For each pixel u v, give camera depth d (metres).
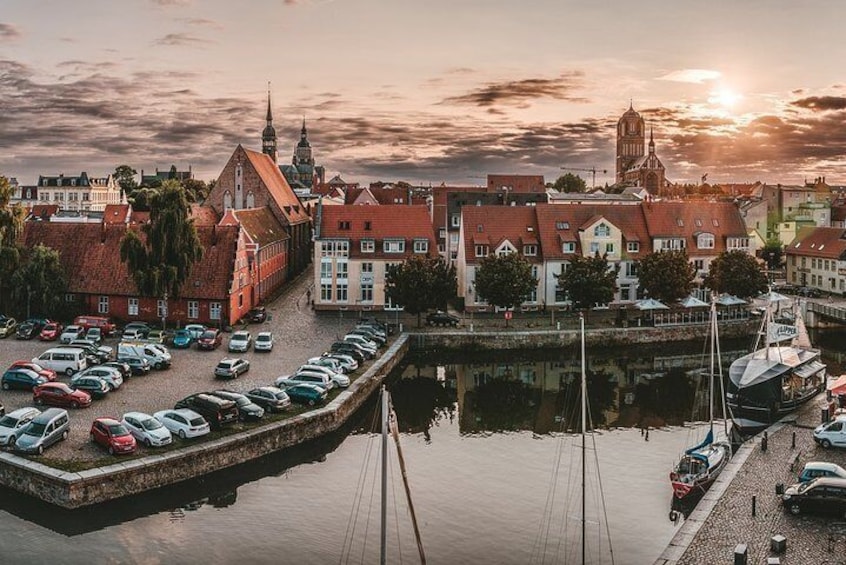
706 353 117.88
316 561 51.31
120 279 113.38
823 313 131.00
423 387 98.81
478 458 71.44
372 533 55.41
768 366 81.12
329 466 69.19
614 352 117.25
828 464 58.69
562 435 78.81
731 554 48.22
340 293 129.62
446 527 56.47
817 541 49.69
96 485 57.00
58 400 72.81
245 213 144.25
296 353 97.56
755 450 67.75
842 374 102.25
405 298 116.00
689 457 63.47
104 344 98.88
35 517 57.25
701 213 147.25
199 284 111.88
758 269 130.88
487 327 119.00
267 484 64.75
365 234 130.50
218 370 84.31
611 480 65.44
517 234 136.62
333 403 77.12
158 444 63.31
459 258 138.88
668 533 55.53
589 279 121.62
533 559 51.81
